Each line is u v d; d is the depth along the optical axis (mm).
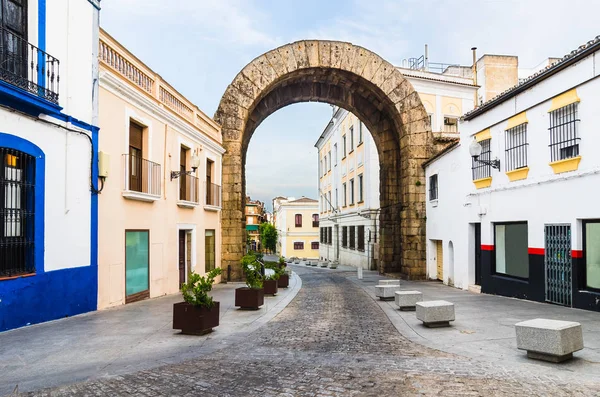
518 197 13266
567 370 5645
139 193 12969
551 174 11711
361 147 35906
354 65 24844
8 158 8602
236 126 23469
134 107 13109
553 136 11625
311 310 12508
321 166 58062
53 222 9602
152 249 14336
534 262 12461
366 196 34188
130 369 6059
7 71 8188
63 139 9930
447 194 19531
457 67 36656
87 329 8789
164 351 7184
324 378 5582
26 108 8812
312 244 70562
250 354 7031
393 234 27656
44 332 8422
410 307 12016
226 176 23203
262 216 105250
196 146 18766
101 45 11523
